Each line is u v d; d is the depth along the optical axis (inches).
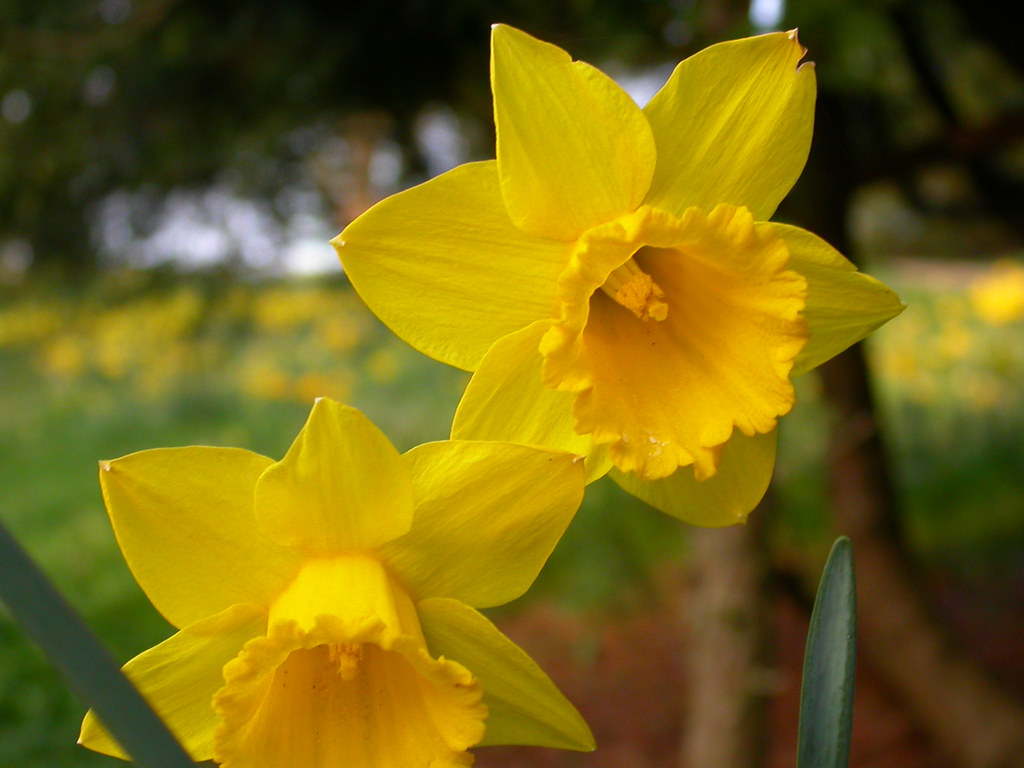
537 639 34.5
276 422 52.2
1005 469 44.9
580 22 22.2
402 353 56.2
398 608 10.4
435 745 10.4
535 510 10.5
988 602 35.8
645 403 11.5
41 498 44.0
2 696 24.8
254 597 10.5
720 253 11.1
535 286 10.9
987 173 27.8
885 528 27.0
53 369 54.2
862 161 24.7
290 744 10.5
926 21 25.4
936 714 25.6
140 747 7.6
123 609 31.2
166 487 10.2
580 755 28.2
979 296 49.3
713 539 22.0
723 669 21.2
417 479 10.4
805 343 11.2
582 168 10.8
